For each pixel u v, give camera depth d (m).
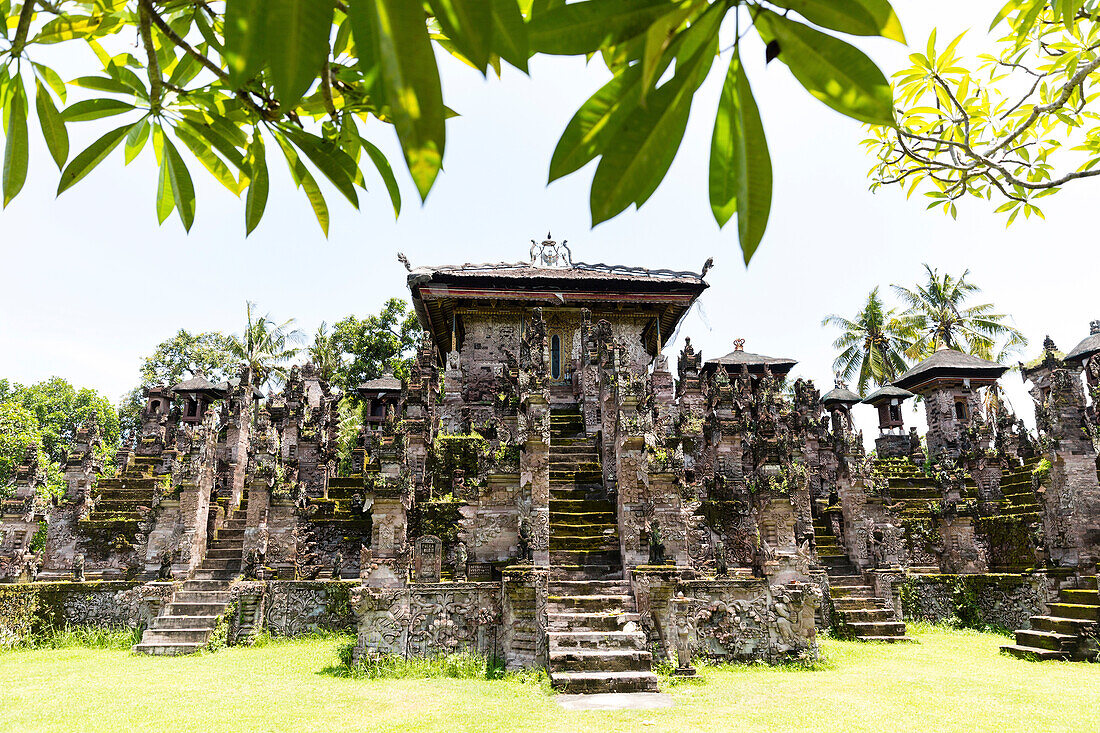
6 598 19.50
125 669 15.54
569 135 1.93
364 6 1.45
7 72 2.67
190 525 21.19
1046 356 21.58
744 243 1.75
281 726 10.39
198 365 50.94
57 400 52.03
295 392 29.19
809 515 21.62
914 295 47.28
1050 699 11.54
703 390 28.05
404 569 15.31
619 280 29.45
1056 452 20.12
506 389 22.86
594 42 1.75
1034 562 21.91
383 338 50.94
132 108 2.89
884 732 9.55
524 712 10.88
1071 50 5.33
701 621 15.00
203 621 18.56
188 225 2.95
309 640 19.28
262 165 2.95
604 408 20.33
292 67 1.59
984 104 5.89
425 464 21.27
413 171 1.49
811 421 29.77
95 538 25.86
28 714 11.39
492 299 29.84
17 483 24.64
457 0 1.40
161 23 2.55
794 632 15.06
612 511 18.62
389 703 11.70
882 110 1.79
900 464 33.25
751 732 9.59
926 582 22.31
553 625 14.11
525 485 15.92
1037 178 5.81
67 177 2.83
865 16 1.66
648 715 10.61
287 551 20.95
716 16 1.70
